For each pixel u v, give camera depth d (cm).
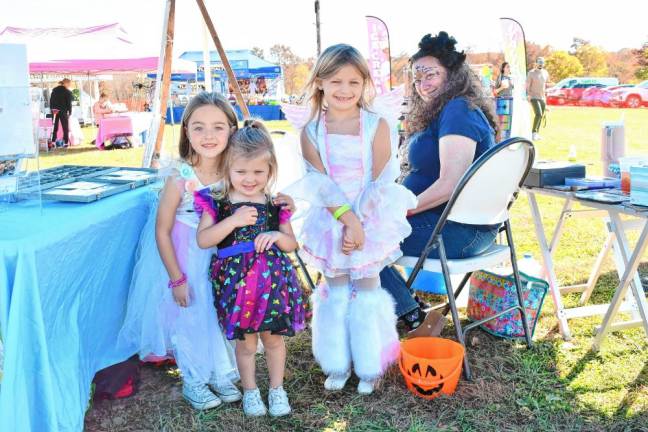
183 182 227
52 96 1262
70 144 1328
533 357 276
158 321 239
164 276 238
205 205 221
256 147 215
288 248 227
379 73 823
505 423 224
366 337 242
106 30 1285
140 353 246
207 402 237
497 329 298
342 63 230
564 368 266
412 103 288
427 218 272
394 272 287
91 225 206
